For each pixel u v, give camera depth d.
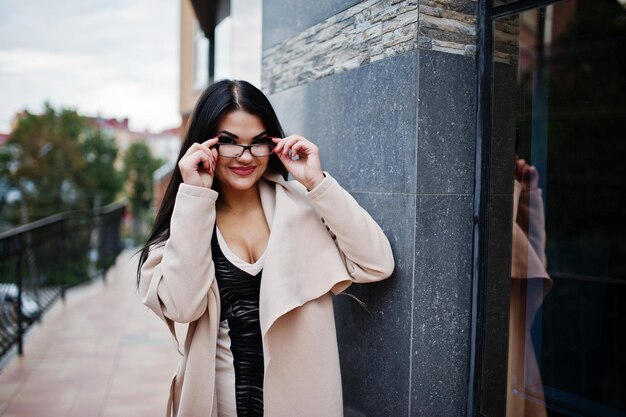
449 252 1.71
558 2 1.70
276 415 1.56
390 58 1.74
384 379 1.80
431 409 1.72
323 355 1.60
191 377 1.58
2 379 3.65
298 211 1.62
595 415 1.75
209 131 1.58
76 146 34.56
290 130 2.46
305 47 2.33
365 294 1.90
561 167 1.95
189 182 1.54
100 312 5.62
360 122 1.91
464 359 1.77
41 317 5.22
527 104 1.80
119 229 10.25
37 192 31.44
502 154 1.75
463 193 1.72
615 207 2.06
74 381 3.63
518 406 1.82
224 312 1.63
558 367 1.92
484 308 1.73
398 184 1.71
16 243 4.14
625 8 1.76
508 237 1.79
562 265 2.00
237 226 1.70
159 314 1.60
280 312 1.48
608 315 2.04
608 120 1.98
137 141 50.94
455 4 1.68
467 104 1.72
